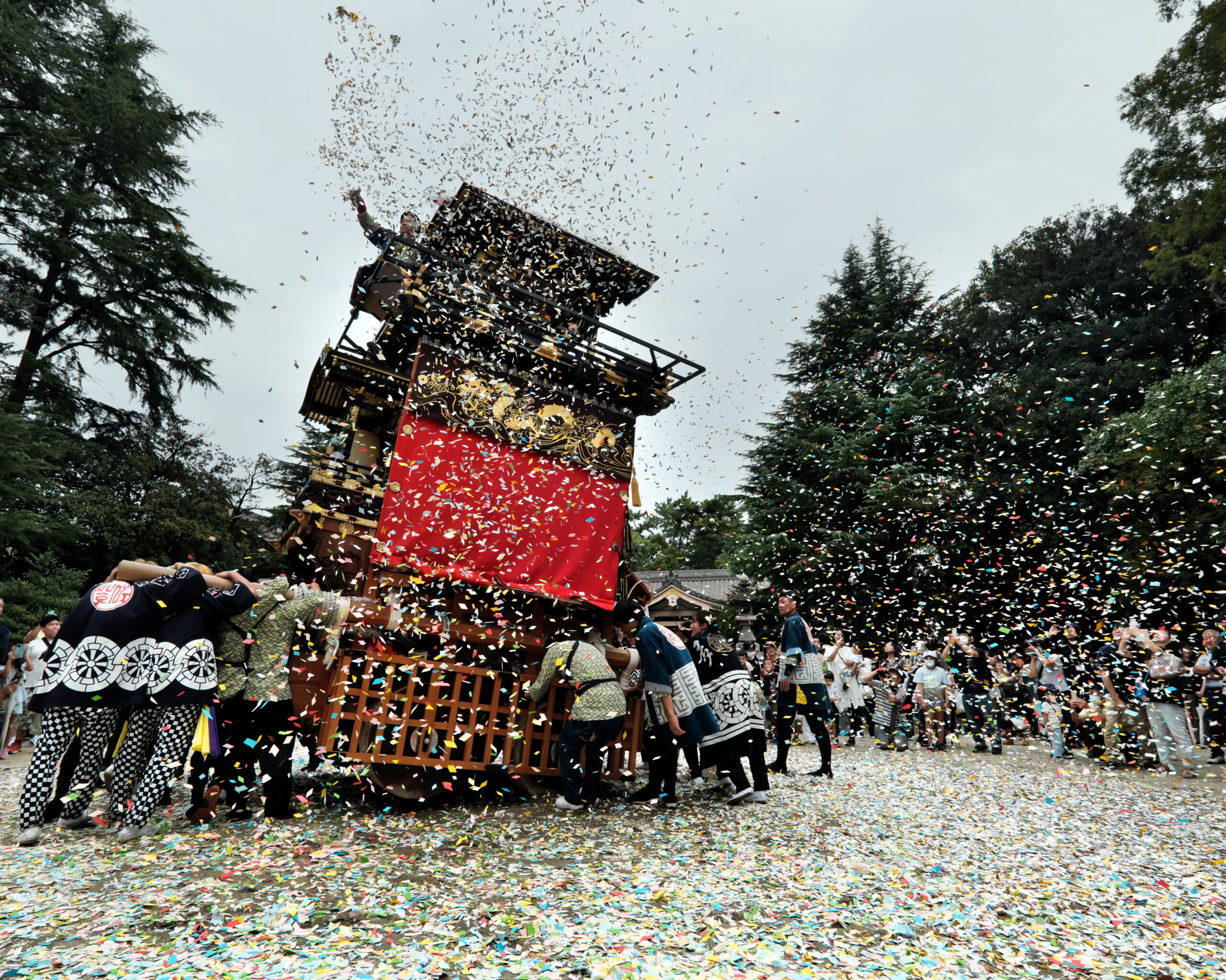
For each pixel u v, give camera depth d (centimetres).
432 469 602
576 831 479
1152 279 1933
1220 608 1085
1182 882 393
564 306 764
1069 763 910
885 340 2542
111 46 2159
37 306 1816
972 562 1512
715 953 274
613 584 670
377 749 519
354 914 295
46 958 247
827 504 2125
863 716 1249
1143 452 1309
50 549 1642
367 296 762
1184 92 1755
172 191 2188
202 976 237
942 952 285
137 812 409
